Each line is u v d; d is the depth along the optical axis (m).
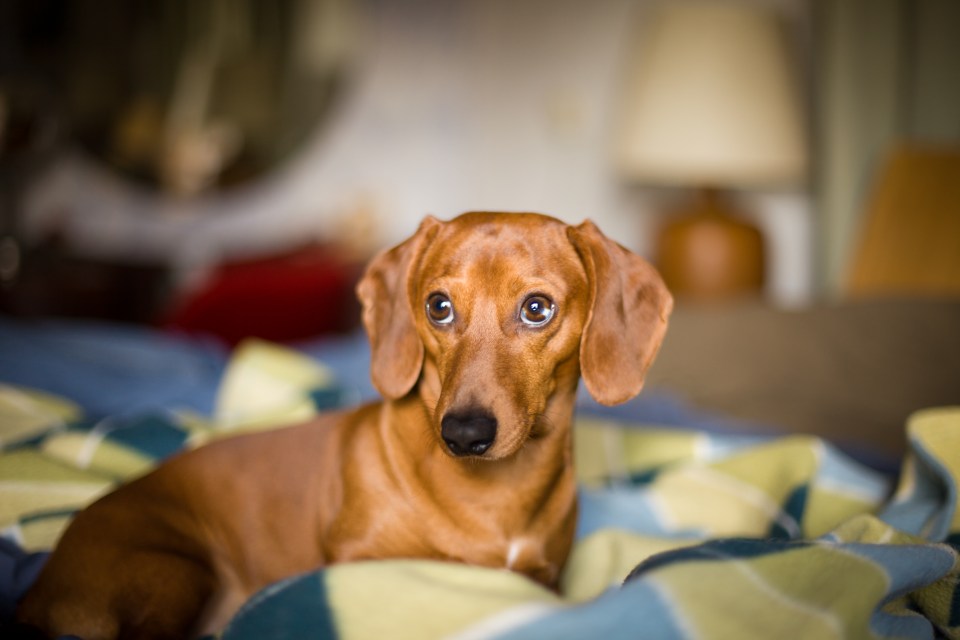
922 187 4.04
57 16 5.83
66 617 1.27
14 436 2.04
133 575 1.31
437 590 1.04
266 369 2.56
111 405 2.49
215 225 6.02
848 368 2.74
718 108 4.01
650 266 1.49
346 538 1.42
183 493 1.52
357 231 5.93
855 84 4.40
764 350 2.92
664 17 4.15
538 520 1.45
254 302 4.05
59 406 2.26
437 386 1.42
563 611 0.96
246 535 1.53
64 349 2.94
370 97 5.95
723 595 0.97
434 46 5.95
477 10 5.91
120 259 5.73
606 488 2.01
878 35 4.34
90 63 5.90
